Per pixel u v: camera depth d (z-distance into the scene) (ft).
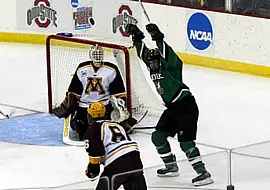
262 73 87.92
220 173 42.88
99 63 62.85
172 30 95.66
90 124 43.68
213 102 77.05
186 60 95.09
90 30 101.86
